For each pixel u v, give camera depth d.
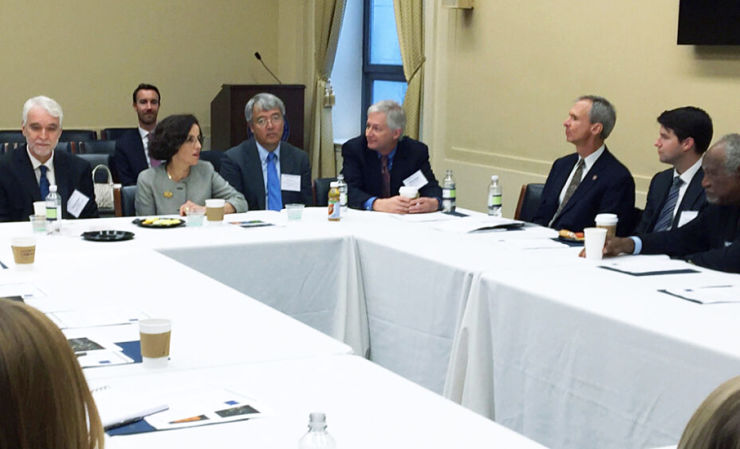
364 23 8.60
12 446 0.84
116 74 8.32
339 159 8.73
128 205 4.47
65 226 3.93
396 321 3.61
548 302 2.80
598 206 4.22
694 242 3.59
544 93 6.06
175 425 1.67
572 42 5.82
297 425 1.68
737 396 0.77
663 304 2.73
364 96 8.73
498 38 6.41
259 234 3.79
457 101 6.86
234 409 1.75
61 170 4.31
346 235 3.81
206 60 8.73
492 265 3.25
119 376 1.95
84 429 0.89
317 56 8.52
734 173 3.32
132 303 2.61
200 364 2.04
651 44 5.31
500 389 3.02
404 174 4.83
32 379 0.85
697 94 5.06
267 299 3.69
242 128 8.28
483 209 6.68
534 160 6.18
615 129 5.59
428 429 1.68
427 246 3.60
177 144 4.32
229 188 4.55
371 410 1.77
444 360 3.35
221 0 8.72
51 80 8.05
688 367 2.36
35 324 0.89
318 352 2.15
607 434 2.62
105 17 8.20
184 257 3.51
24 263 3.03
